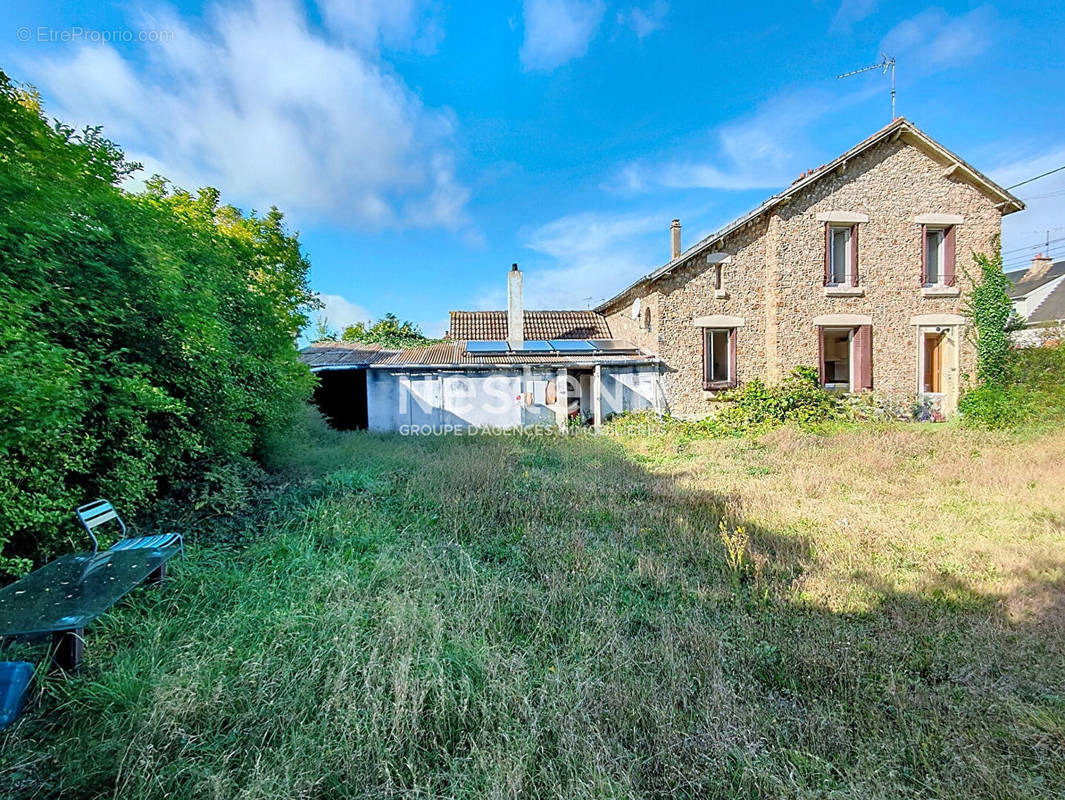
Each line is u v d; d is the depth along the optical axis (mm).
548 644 2881
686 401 13367
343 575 3408
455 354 13898
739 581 3789
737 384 13320
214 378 5195
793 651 2746
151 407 3887
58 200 3229
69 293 3518
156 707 2043
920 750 2051
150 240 4277
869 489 6289
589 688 2381
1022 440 8672
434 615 2844
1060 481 6199
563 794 1814
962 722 2188
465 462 7641
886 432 10219
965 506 5520
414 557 3904
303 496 5797
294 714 2143
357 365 12656
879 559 4094
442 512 5332
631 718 2244
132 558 3137
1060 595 3311
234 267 6512
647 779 1953
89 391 3436
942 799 1821
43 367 2744
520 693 2320
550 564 4043
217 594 3279
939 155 12812
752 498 5992
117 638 2742
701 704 2348
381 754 1961
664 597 3545
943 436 9461
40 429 2777
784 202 12539
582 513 5414
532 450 9375
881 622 3104
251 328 6574
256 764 1862
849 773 1930
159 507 4801
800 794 1823
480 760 1938
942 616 3131
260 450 7141
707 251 13203
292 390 7852
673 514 5328
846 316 12812
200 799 1788
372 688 2236
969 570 3846
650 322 13664
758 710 2305
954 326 12977
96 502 3604
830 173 12609
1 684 2115
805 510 5484
